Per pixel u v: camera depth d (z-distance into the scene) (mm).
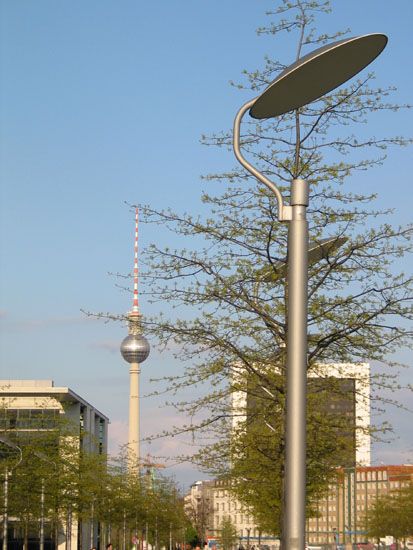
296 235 11766
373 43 12000
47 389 111438
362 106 24125
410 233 23359
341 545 152625
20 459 53438
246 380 25297
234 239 23859
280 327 24203
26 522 60719
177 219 24078
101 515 84938
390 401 25641
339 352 24375
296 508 11211
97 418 148375
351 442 25953
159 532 122750
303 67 12133
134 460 94750
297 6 24781
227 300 23766
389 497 120375
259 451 26203
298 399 11383
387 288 23438
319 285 23719
